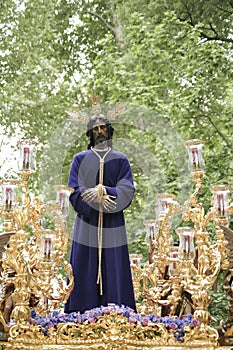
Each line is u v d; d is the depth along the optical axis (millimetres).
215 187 10242
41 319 9609
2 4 24062
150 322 9695
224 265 9977
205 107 19469
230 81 19625
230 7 21734
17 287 9594
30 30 23984
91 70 24547
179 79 18578
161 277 11445
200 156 10484
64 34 24797
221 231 10016
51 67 23766
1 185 10188
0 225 12070
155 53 18797
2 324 9531
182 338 9672
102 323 9531
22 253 9703
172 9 21656
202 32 20453
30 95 23266
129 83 18969
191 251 9953
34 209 10211
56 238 10203
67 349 9398
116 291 10258
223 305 15906
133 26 19297
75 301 10281
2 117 22969
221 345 9789
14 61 23906
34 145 10305
